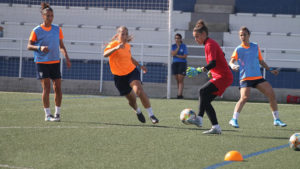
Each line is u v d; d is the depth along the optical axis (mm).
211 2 52719
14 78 35094
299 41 45000
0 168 9570
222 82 14961
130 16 48656
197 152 11789
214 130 15117
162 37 45938
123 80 16797
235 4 52844
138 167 9922
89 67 41969
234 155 10852
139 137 14039
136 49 45250
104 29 46281
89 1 49562
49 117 17656
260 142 13695
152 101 28016
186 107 24516
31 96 29219
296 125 18375
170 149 12133
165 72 40531
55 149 11773
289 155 11648
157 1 48781
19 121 17172
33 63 43156
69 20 48750
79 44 45469
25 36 45750
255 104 27922
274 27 48375
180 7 52562
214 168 9938
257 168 10023
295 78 41812
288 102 31953
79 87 34719
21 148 11805
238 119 20016
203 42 15031
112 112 21266
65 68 41688
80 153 11344
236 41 45938
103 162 10359
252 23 48656
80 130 15188
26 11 47938
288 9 52188
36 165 9906
